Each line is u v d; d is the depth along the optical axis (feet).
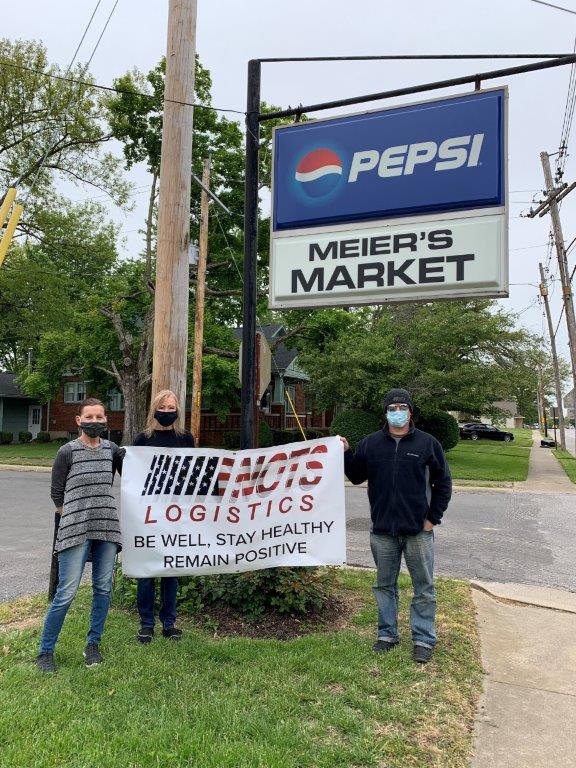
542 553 28.53
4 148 89.40
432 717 11.25
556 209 72.18
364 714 11.23
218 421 94.12
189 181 18.49
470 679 13.11
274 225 19.63
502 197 17.22
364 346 73.67
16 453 91.76
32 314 90.63
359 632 15.61
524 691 12.92
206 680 12.41
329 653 13.89
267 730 10.43
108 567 13.47
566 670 14.12
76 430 116.26
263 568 14.97
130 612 16.57
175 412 15.37
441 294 17.76
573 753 10.48
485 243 17.35
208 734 10.24
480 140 17.48
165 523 14.65
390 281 18.29
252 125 18.97
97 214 112.98
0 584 21.03
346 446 15.29
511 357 83.10
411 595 18.93
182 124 18.31
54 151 85.92
